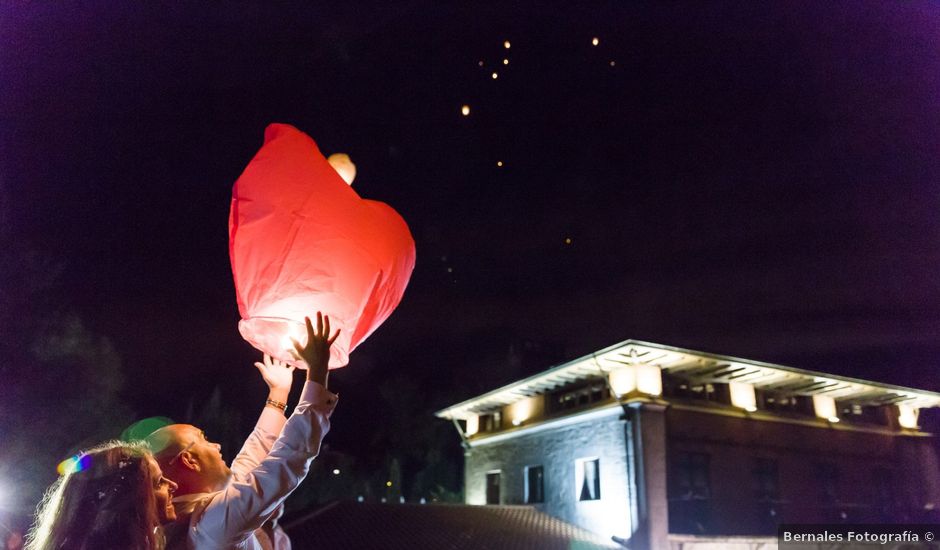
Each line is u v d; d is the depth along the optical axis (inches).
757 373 563.8
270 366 105.4
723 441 554.3
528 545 503.5
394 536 509.4
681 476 522.3
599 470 552.4
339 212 86.6
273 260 84.4
